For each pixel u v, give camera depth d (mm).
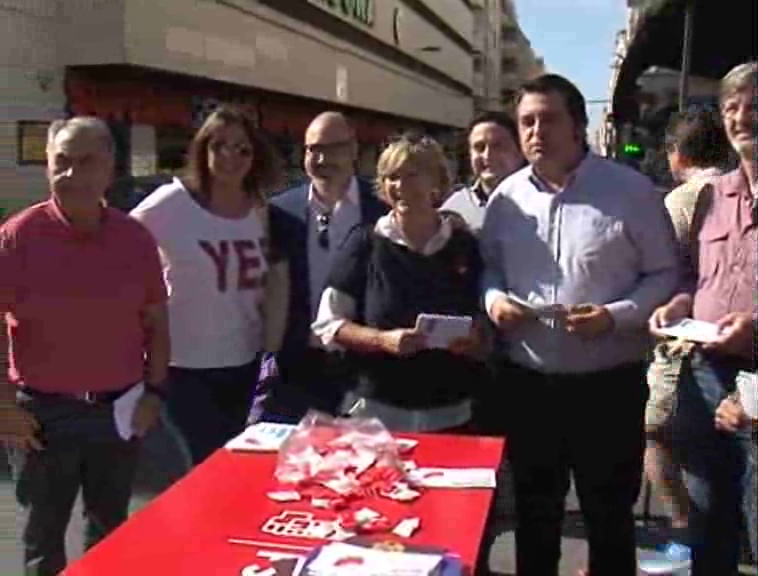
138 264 3297
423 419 3428
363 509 2604
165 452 5285
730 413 2967
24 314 3182
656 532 4504
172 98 18219
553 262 3381
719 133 3971
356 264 3459
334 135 3916
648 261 3365
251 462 2988
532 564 3699
